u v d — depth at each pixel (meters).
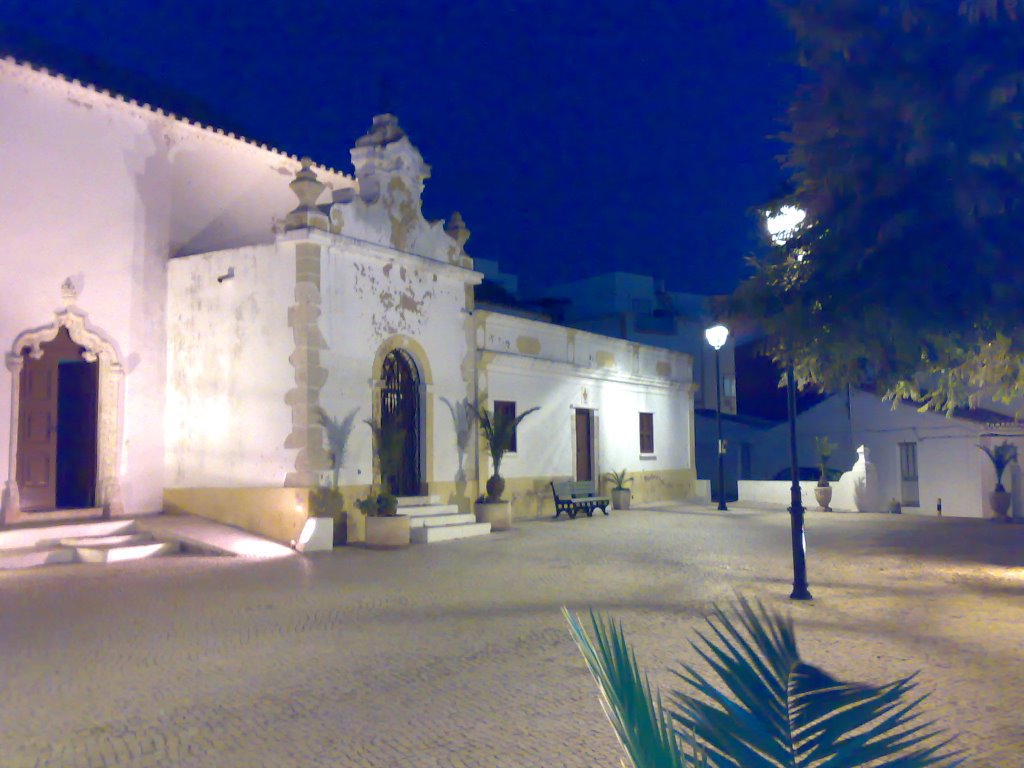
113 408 15.92
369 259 17.06
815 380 7.63
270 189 19.12
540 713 5.94
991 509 23.14
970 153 5.52
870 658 7.30
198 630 8.65
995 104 5.55
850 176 6.22
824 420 29.52
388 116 18.09
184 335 16.80
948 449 24.66
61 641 8.16
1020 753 5.01
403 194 18.16
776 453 31.25
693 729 2.13
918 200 5.92
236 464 16.08
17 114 14.77
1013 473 23.22
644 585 11.27
